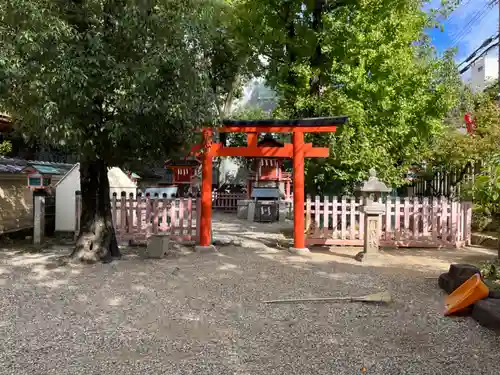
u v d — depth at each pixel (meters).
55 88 6.12
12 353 3.88
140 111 6.69
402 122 10.78
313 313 5.17
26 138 7.95
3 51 6.11
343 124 10.10
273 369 3.57
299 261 8.74
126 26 6.65
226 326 4.67
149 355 3.86
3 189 11.17
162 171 29.22
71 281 6.75
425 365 3.68
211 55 9.06
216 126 8.30
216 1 8.65
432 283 6.78
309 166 11.33
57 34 6.05
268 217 18.44
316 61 11.39
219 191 26.41
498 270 6.68
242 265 8.25
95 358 3.79
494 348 4.08
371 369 3.59
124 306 5.40
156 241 9.00
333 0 11.15
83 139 6.80
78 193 11.01
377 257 8.73
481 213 11.90
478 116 13.85
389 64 10.36
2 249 9.88
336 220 10.80
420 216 10.83
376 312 5.23
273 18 11.27
